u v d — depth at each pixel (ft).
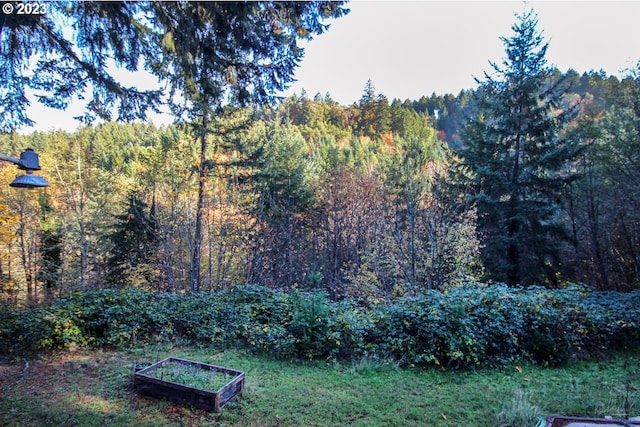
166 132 44.34
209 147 43.55
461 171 43.83
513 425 9.92
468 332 15.29
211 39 11.16
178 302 20.34
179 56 11.28
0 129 13.69
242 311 19.34
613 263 41.75
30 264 55.88
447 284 26.40
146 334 17.80
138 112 13.14
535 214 37.93
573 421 9.25
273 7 11.02
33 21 10.63
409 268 27.99
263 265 42.86
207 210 40.68
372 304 21.68
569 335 16.33
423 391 12.54
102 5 10.34
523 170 39.96
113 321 17.35
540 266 38.70
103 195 55.42
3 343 15.52
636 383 13.25
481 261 33.22
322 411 10.89
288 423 10.13
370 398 11.89
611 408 10.78
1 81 12.28
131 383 12.51
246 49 11.51
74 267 55.52
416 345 15.69
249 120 42.63
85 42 11.36
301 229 56.70
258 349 16.78
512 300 17.54
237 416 10.44
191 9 10.38
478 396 12.08
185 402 11.03
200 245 40.24
